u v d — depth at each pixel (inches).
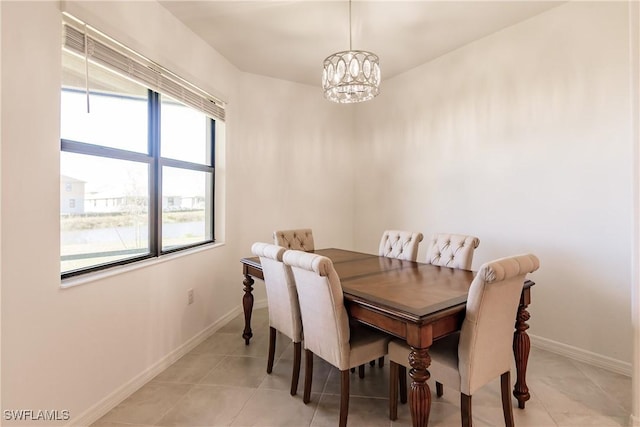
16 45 57.8
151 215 100.3
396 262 106.1
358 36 119.0
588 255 97.0
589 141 96.2
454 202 132.6
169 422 72.5
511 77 113.6
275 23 109.3
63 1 65.6
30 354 60.7
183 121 117.3
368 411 76.4
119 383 80.5
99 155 81.7
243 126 147.5
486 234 122.0
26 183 59.7
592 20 95.0
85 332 71.6
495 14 105.8
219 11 101.2
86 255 79.1
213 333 123.7
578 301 99.2
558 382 87.0
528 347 76.0
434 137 140.3
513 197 113.7
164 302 97.4
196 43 114.6
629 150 89.5
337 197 176.1
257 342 115.9
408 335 58.5
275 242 129.4
